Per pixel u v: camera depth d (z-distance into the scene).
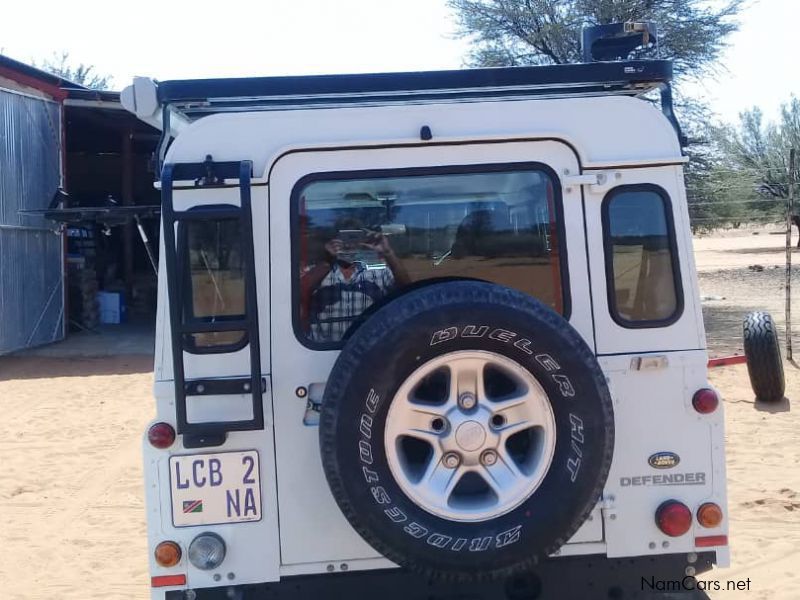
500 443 3.19
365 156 3.50
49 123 15.55
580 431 3.14
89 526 6.52
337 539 3.44
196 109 3.84
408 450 3.36
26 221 14.86
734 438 7.87
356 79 3.63
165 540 3.41
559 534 3.17
